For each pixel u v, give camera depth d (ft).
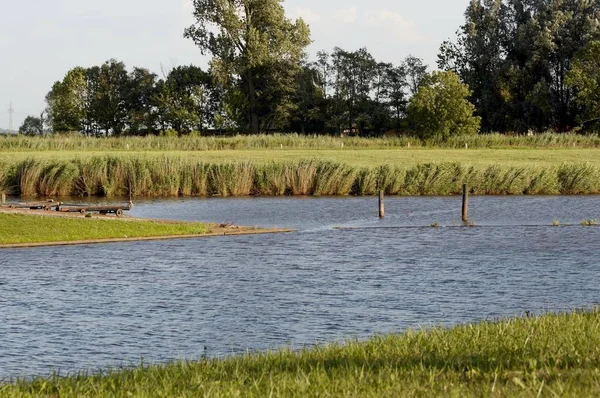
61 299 103.65
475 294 105.40
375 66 531.50
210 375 52.13
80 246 148.46
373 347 59.72
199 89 518.37
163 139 387.55
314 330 86.38
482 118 507.30
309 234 170.91
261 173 258.57
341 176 256.11
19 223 158.92
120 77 534.37
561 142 408.46
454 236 168.04
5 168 260.01
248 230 172.76
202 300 102.83
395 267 127.75
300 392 45.52
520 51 508.94
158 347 80.07
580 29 501.15
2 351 78.84
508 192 253.44
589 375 45.88
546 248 149.07
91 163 259.19
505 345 56.70
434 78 424.46
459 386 45.24
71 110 526.98
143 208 222.48
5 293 107.24
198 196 254.88
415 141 414.62
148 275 120.57
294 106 497.87
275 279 117.39
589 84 451.94
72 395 47.73
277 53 485.97
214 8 477.77
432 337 62.49
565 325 63.72
